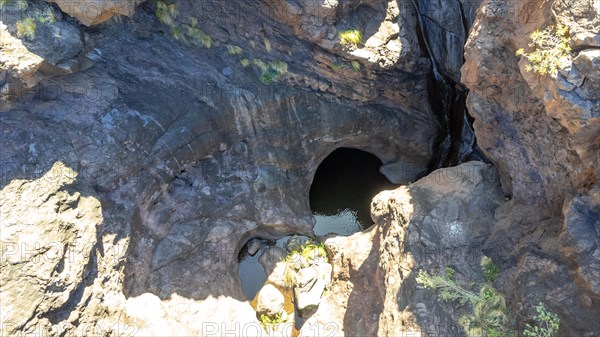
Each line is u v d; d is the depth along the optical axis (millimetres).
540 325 11773
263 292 18344
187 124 16125
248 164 18531
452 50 18188
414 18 17984
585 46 10391
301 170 19734
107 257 14758
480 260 13906
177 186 17422
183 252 17406
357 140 20297
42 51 13047
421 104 19594
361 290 16656
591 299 11281
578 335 11453
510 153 14125
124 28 15625
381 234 16188
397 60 17547
